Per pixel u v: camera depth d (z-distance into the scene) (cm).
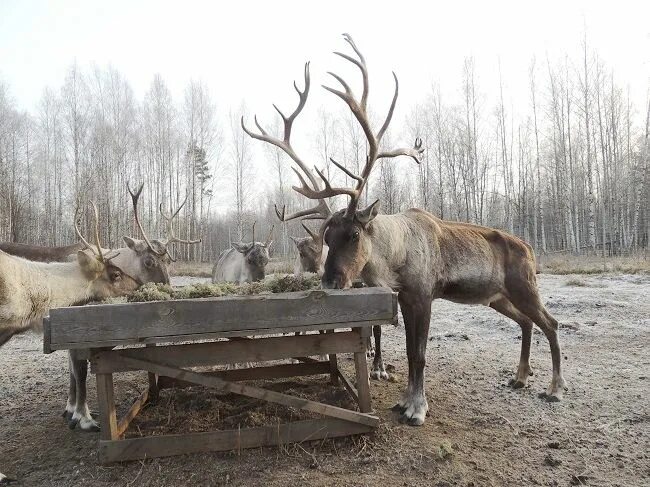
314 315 346
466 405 455
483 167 3177
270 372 475
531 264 513
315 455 349
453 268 474
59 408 468
